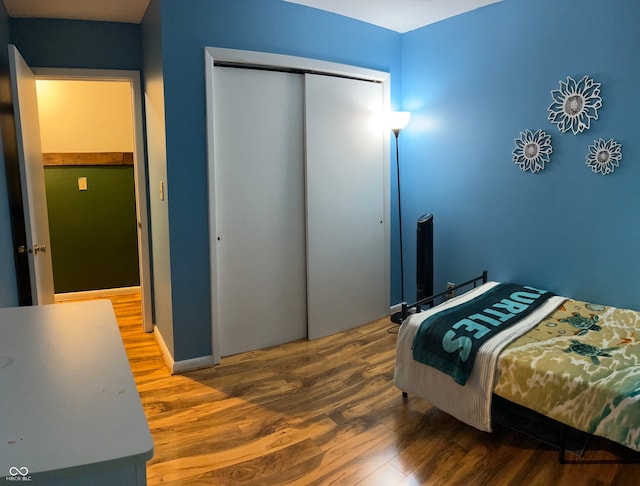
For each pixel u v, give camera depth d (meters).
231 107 3.20
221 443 2.34
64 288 4.95
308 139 3.51
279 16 3.25
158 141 3.18
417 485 2.03
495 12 3.32
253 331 3.48
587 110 2.90
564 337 2.50
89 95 4.87
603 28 2.79
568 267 3.10
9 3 3.09
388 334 3.81
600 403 1.98
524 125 3.23
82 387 1.01
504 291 3.18
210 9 2.98
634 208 2.76
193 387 2.93
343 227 3.80
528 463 2.17
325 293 3.74
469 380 2.36
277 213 3.48
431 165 3.89
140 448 0.80
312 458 2.21
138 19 3.53
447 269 3.88
